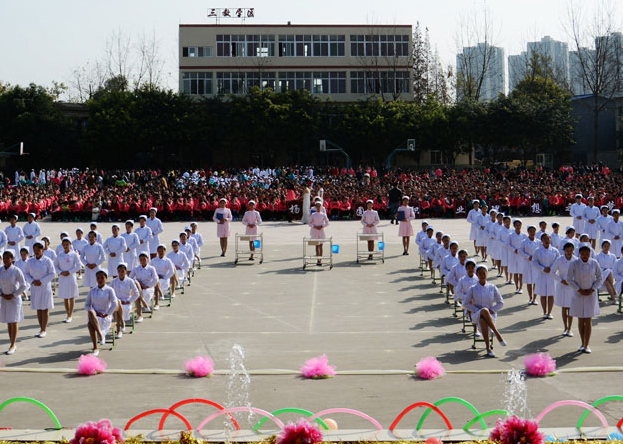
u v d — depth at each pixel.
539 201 41.75
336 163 74.00
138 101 69.69
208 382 11.91
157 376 12.30
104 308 14.23
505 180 50.53
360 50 78.62
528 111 67.25
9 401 9.36
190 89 77.44
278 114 68.75
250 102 69.62
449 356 13.52
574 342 14.48
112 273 20.33
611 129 76.81
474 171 61.75
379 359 13.35
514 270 20.17
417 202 41.91
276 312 17.89
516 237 20.12
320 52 78.19
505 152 83.62
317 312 17.86
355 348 14.25
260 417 10.12
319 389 11.45
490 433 8.67
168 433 9.34
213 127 69.81
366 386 11.59
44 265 15.35
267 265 25.73
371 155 73.06
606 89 79.12
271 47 77.75
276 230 36.78
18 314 14.07
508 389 11.28
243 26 77.44
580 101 77.25
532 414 10.08
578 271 13.50
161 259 18.80
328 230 36.31
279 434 8.55
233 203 42.12
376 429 9.41
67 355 13.82
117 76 84.25
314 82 78.31
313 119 69.75
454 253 18.67
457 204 41.50
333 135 70.06
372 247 26.81
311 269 24.78
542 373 11.94
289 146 71.81
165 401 10.88
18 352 14.08
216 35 77.31
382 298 19.62
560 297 14.98
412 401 10.77
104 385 11.74
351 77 78.56
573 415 10.03
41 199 43.97
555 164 76.69
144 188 49.72
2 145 71.00
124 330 15.93
